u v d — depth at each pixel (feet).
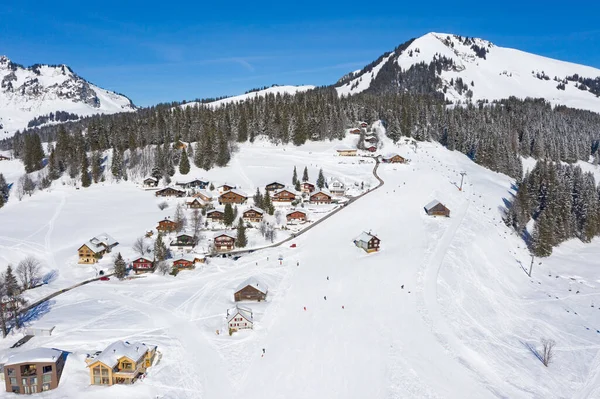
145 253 342.03
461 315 253.24
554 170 503.61
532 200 476.13
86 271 326.24
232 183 536.01
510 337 243.40
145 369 197.77
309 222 414.00
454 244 353.10
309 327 233.35
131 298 274.16
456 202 464.65
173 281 302.66
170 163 589.73
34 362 183.83
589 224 446.19
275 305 260.42
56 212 460.96
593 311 287.28
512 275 341.41
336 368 197.47
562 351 232.53
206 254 353.72
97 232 403.54
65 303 266.98
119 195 516.73
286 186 488.85
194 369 197.47
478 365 205.98
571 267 373.40
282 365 200.03
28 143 620.90
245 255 349.00
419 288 278.26
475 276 311.88
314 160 637.30
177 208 453.99
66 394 182.09
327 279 296.10
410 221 407.64
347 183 526.98
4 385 188.85
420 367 198.90
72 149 617.62
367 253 341.00
